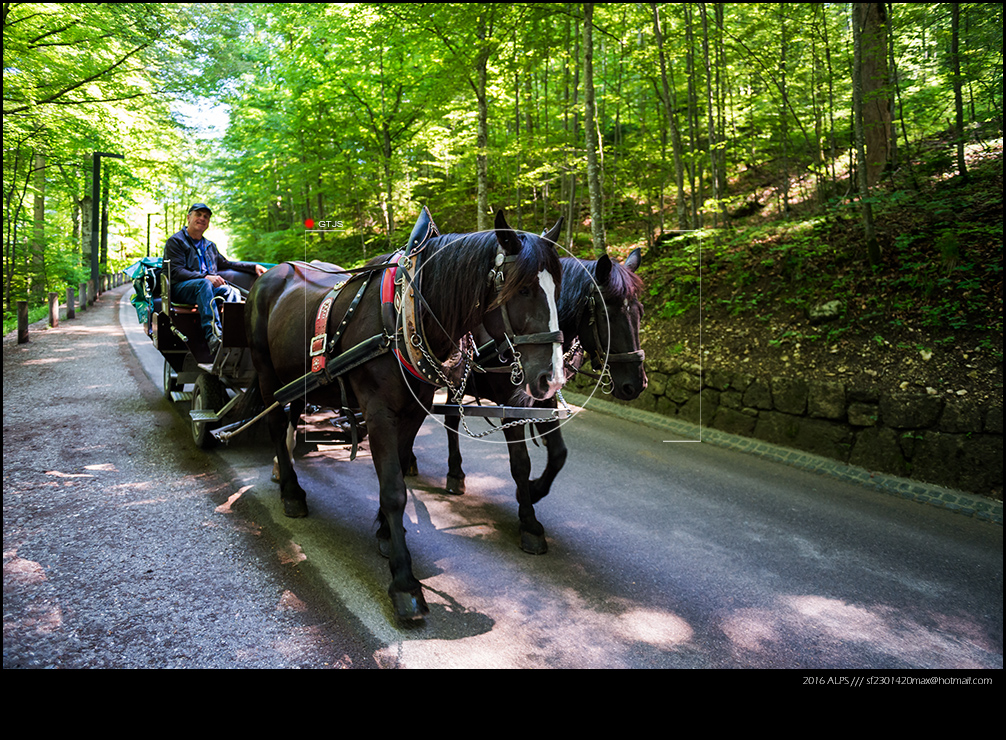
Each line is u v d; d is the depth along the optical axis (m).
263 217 25.94
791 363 5.91
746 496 4.53
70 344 10.85
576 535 3.84
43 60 9.08
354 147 16.70
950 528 3.97
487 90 13.07
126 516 3.91
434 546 3.66
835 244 6.99
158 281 5.77
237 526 3.81
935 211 6.69
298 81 15.93
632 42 11.75
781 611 3.00
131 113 11.23
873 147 9.68
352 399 3.41
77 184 19.98
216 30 10.27
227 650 2.59
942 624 2.92
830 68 9.25
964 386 4.68
